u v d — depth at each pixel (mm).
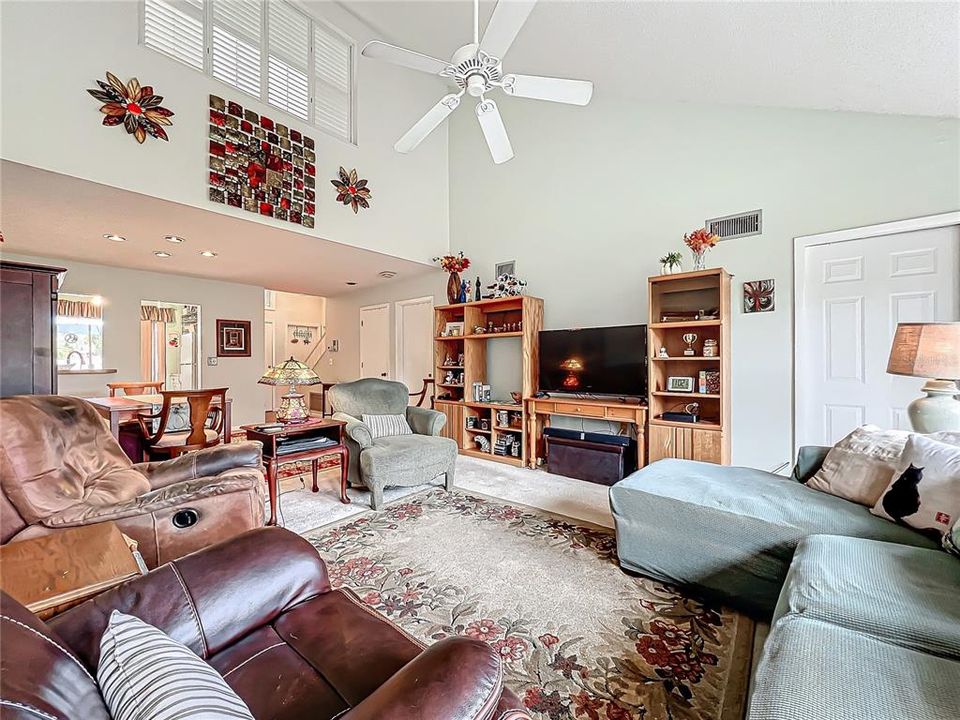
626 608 1883
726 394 3393
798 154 3299
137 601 1007
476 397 5023
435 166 5500
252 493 1912
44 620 980
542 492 3521
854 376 3121
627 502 2174
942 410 2068
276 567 1201
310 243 4285
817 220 3221
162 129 3055
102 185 2797
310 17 4180
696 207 3783
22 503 1460
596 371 4117
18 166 2514
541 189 4836
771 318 3412
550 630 1732
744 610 1843
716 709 1348
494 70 1999
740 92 3234
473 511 3059
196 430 3584
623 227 4219
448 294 5211
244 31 3688
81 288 5055
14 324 1988
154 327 5828
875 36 2061
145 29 3043
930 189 2814
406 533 2672
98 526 1426
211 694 635
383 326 6742
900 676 879
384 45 2002
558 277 4699
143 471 2008
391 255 4867
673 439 3514
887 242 2990
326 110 4312
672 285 3846
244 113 3529
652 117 4035
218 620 1046
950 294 2781
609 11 2580
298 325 9461
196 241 4164
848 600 1133
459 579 2125
